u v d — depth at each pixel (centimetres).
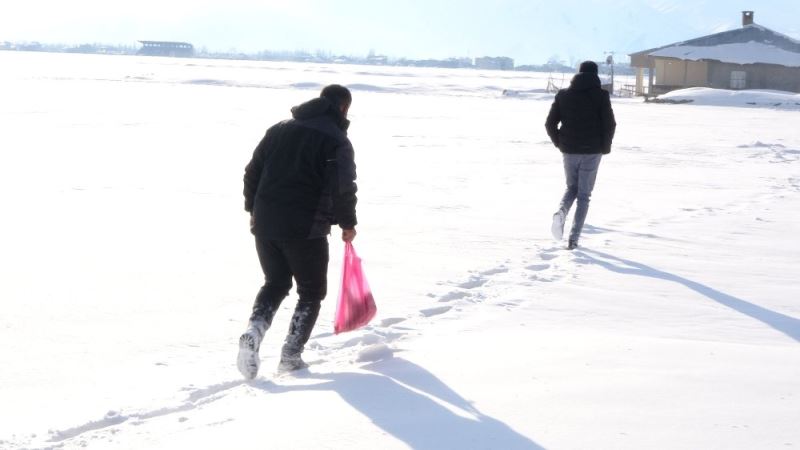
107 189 1365
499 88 8238
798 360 496
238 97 4969
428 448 362
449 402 421
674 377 455
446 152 2155
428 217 1149
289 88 6906
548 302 683
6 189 1338
